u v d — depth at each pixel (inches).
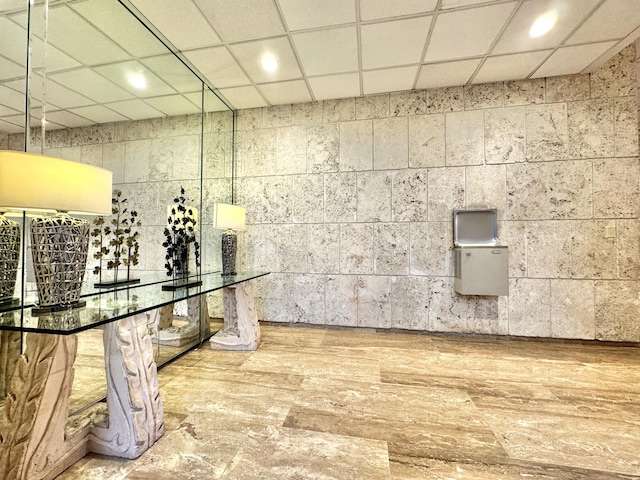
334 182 139.6
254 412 68.4
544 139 120.6
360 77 120.6
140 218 102.2
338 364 96.9
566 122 118.9
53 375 48.8
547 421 65.8
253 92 132.8
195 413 67.7
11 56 76.7
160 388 79.8
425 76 120.0
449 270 128.3
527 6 83.3
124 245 95.7
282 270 144.0
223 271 123.9
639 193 113.1
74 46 85.0
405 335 128.4
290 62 110.4
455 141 128.1
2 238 61.3
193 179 126.1
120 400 54.1
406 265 132.2
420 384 83.2
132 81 101.4
